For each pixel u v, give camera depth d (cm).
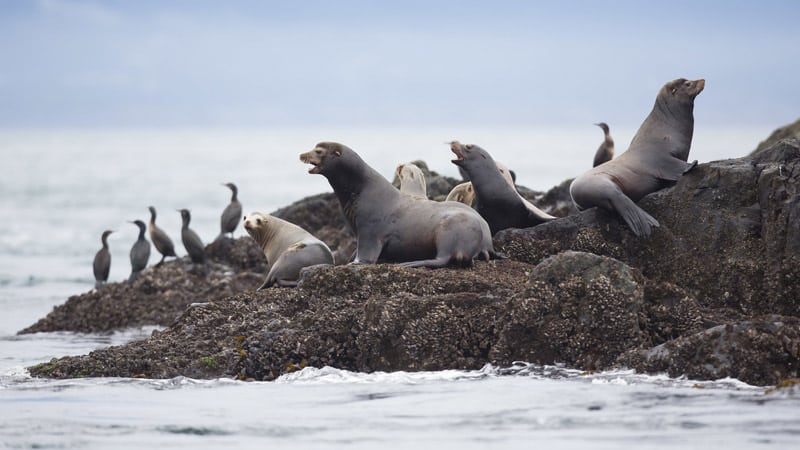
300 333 4328
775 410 3175
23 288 9781
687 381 3612
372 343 4225
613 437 2950
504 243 5372
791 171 4872
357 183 5203
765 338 3591
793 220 4659
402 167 5844
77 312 7212
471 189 6106
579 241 5234
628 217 5122
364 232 5162
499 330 4097
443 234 4931
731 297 4831
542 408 3325
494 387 3681
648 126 5512
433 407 3412
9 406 3575
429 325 4156
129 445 3023
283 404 3544
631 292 3962
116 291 7500
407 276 4597
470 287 4469
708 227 4994
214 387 3906
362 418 3294
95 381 4056
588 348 3941
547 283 4034
